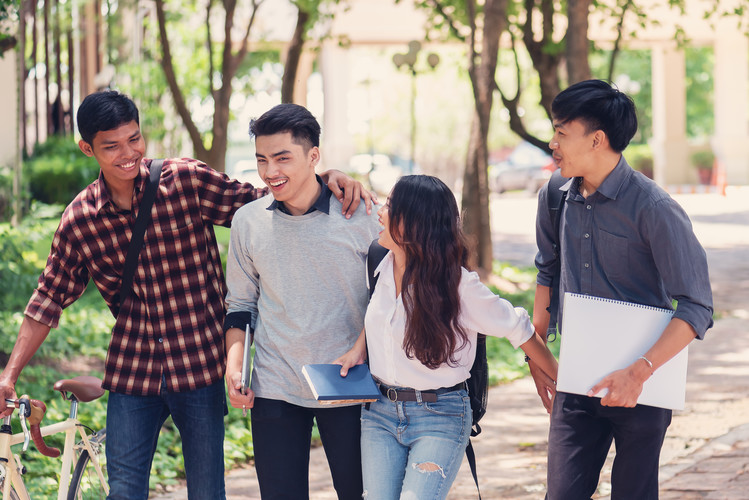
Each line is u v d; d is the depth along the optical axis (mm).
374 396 3066
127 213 3525
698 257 2986
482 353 3271
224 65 13234
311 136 3336
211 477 3650
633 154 34188
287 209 3451
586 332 3014
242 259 3486
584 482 3244
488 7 12609
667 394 3000
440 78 43469
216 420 3652
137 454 3555
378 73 45531
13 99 13195
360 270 3414
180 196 3570
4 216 11094
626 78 43969
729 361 8359
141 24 17484
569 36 9680
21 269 8570
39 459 5586
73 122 16828
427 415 3123
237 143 40062
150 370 3580
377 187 34406
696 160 33312
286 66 14039
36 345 3588
